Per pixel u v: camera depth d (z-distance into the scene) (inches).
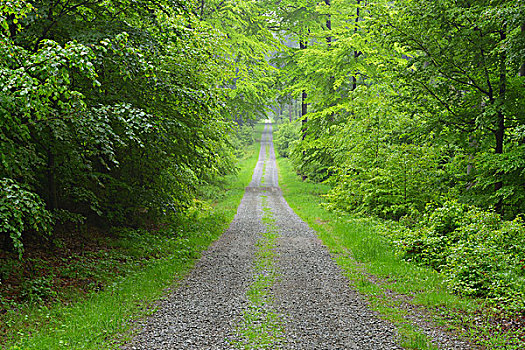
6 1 229.6
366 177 606.9
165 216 507.8
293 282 296.2
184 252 383.9
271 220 605.9
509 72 436.5
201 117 469.7
